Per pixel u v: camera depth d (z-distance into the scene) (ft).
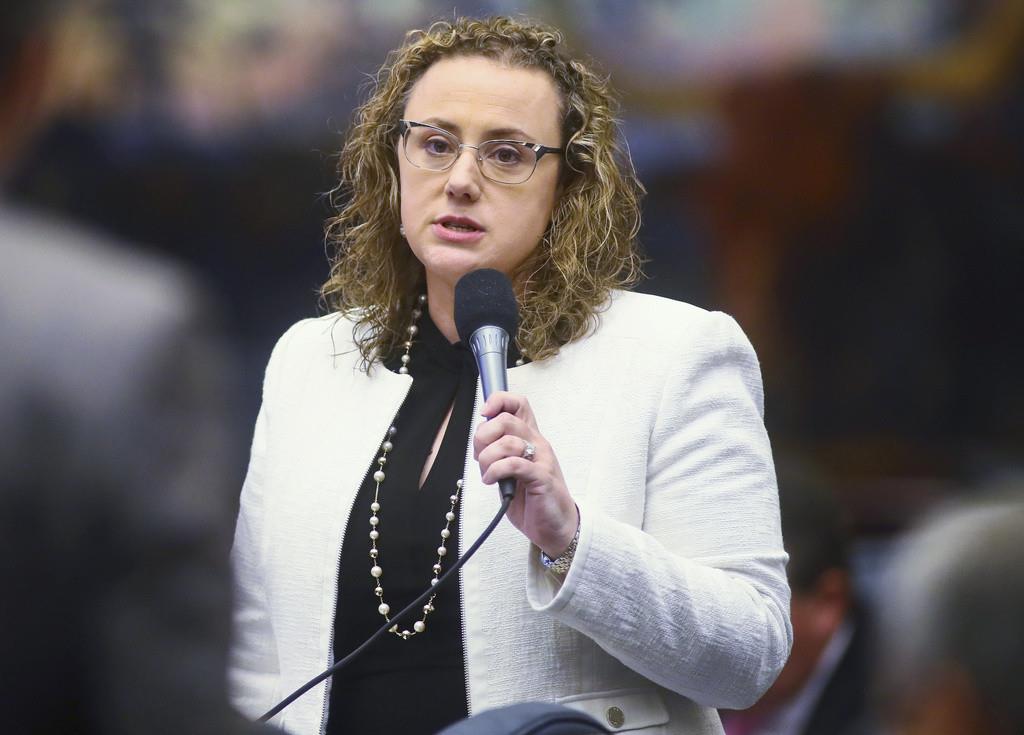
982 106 67.00
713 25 66.95
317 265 67.05
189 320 10.93
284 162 65.98
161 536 10.69
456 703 21.94
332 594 22.89
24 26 10.28
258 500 24.81
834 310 68.74
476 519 22.43
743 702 21.80
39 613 10.57
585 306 23.62
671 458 22.57
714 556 22.16
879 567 42.39
